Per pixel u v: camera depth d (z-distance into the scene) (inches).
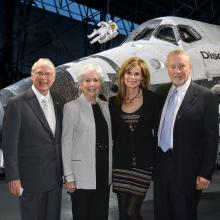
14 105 126.0
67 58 765.9
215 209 212.2
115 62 239.9
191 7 675.4
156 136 132.0
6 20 668.7
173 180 126.9
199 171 126.4
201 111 124.3
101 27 299.4
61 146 131.6
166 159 128.2
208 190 271.7
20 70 702.5
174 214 128.7
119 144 133.8
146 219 192.4
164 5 737.0
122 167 133.2
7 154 124.4
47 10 730.2
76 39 775.7
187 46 279.3
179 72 125.6
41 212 130.3
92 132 131.9
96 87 132.6
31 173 126.7
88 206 135.6
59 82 214.4
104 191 135.4
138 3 741.9
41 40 723.4
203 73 268.8
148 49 265.3
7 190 274.5
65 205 223.5
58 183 131.7
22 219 130.5
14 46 689.0
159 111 132.1
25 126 126.2
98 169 133.1
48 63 129.0
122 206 134.6
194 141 125.6
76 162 131.8
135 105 133.0
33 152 126.5
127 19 784.3
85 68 133.9
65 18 756.6
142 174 132.3
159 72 249.4
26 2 681.6
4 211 213.0
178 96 127.5
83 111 133.1
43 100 129.5
